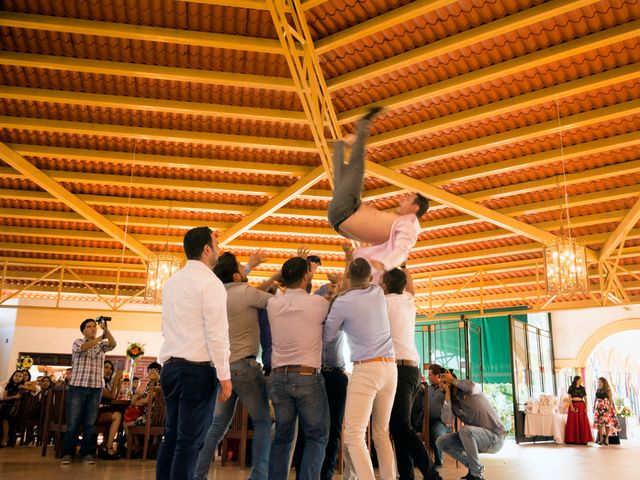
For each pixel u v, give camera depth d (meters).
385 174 10.09
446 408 8.28
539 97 8.22
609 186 10.62
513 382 15.74
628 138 9.02
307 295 4.09
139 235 12.78
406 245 3.51
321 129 7.86
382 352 4.00
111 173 10.91
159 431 7.41
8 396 9.57
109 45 7.93
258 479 4.11
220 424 4.32
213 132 9.73
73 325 17.78
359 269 4.02
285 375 3.93
